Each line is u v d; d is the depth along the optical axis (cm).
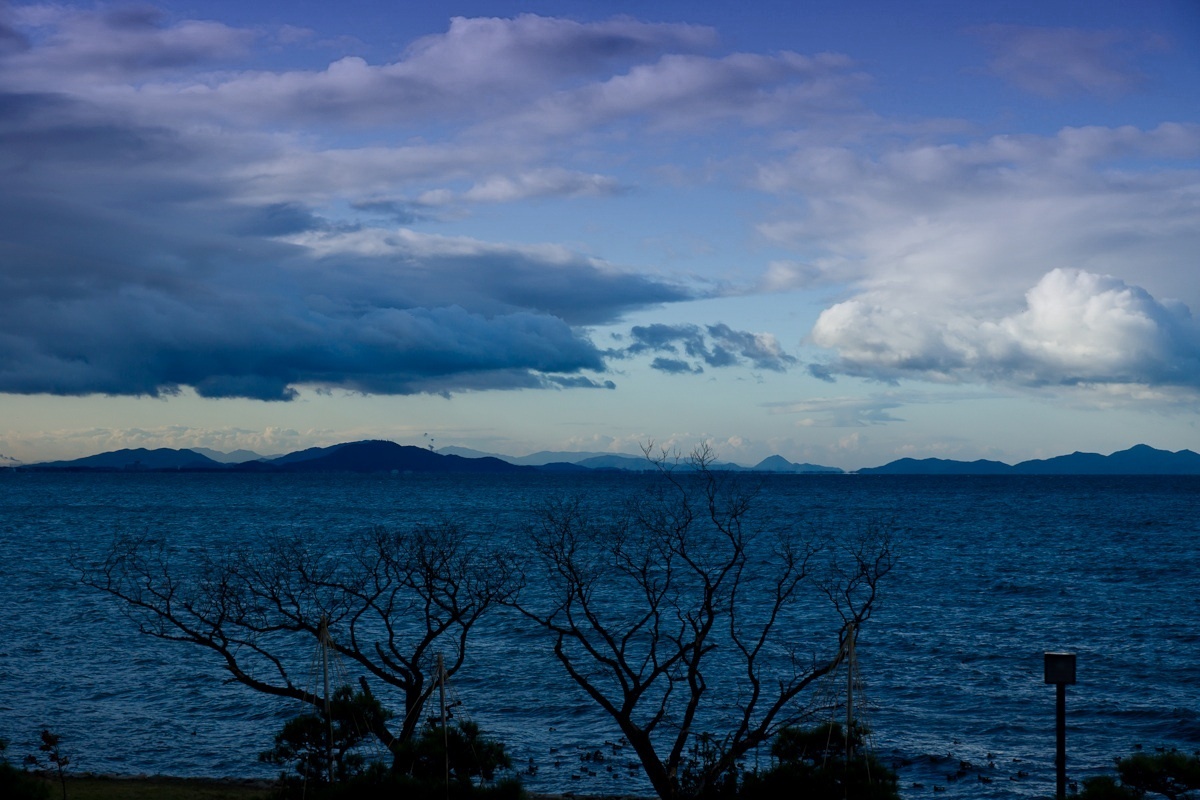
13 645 4791
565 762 3136
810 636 5075
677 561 7419
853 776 2045
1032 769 3067
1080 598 6694
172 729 3450
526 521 13825
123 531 12525
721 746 2681
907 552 9862
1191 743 3362
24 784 1898
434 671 2519
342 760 2295
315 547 9338
